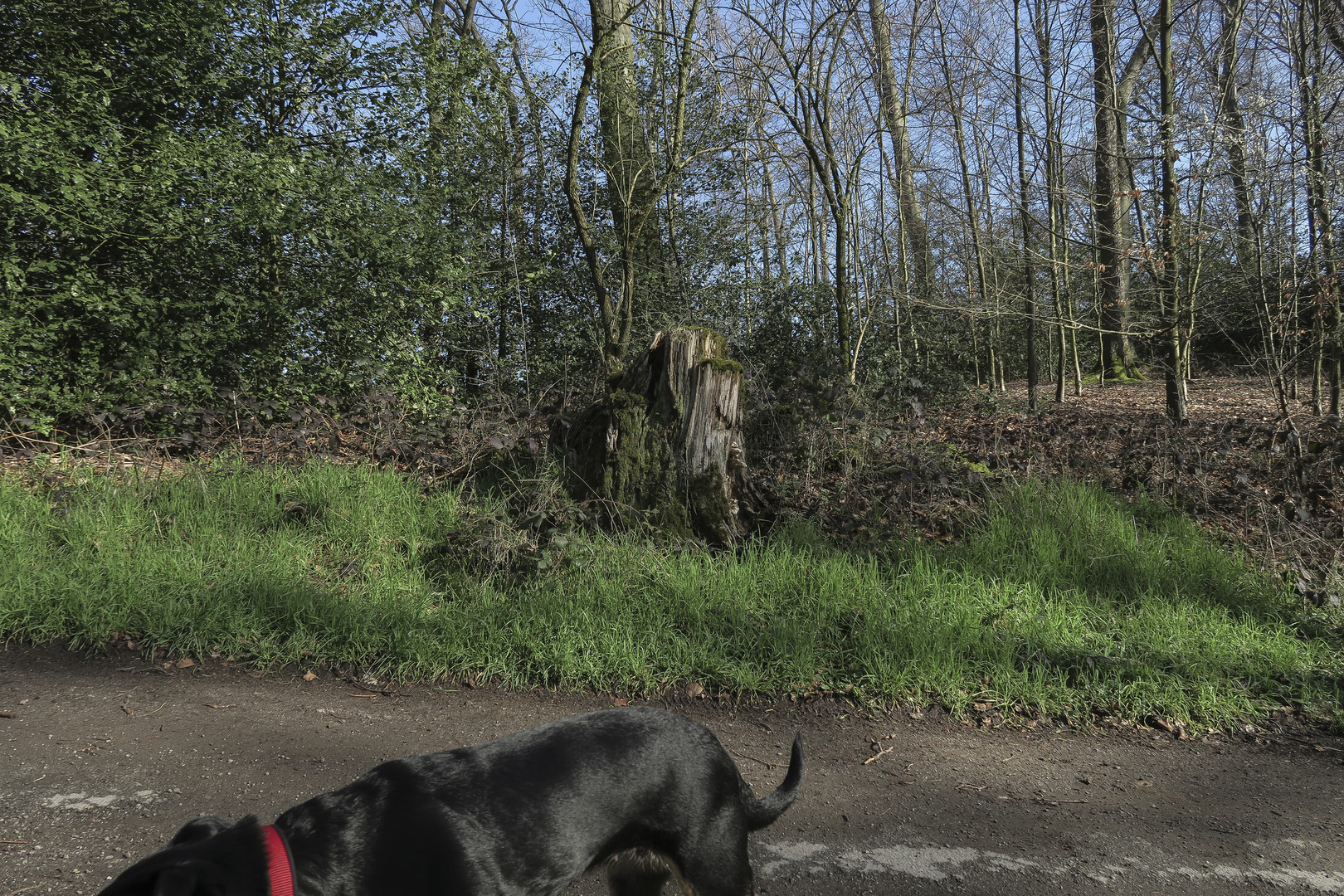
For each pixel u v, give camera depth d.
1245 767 3.91
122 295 7.64
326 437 7.68
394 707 4.17
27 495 6.00
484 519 5.84
